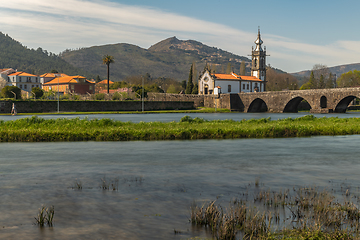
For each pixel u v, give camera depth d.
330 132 43.34
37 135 36.75
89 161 22.91
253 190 14.71
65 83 183.25
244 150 28.55
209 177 17.48
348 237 9.45
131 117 95.75
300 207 12.21
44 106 124.94
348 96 114.19
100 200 13.15
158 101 147.88
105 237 9.60
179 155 25.69
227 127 43.69
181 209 12.02
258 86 177.50
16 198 13.45
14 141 36.06
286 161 22.83
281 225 10.45
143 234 9.80
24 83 196.88
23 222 10.77
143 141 36.09
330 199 12.91
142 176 17.75
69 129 40.84
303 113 128.38
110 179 17.00
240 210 10.95
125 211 11.81
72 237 9.60
